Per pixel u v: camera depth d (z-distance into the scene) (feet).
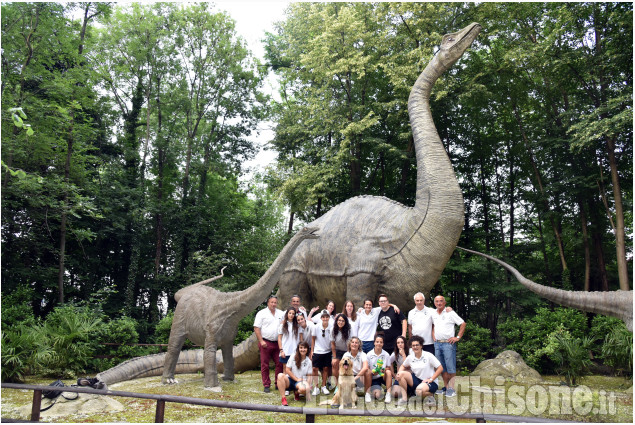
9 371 25.95
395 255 23.89
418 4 41.14
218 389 22.43
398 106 46.73
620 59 37.93
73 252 55.57
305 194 46.37
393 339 20.63
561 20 38.73
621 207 37.88
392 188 54.19
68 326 30.91
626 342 27.66
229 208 69.46
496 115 49.83
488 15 42.45
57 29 43.91
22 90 41.19
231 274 59.57
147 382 25.07
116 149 61.93
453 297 50.57
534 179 50.90
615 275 47.44
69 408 17.93
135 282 62.03
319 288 26.81
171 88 66.08
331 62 45.37
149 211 59.72
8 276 45.06
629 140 41.55
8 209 43.78
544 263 49.83
